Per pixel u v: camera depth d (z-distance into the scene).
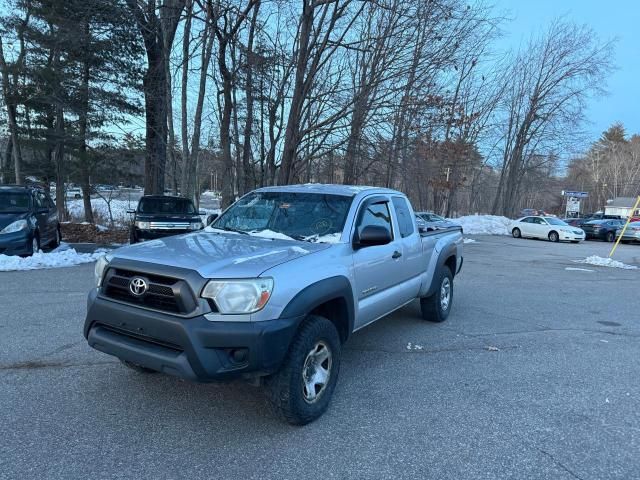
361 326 4.34
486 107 31.28
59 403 3.65
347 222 4.22
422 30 13.32
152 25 16.25
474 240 24.52
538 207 87.88
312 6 13.48
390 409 3.81
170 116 17.45
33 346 4.91
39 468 2.79
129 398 3.78
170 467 2.86
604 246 25.66
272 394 3.25
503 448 3.25
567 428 3.59
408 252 5.27
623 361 5.30
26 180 22.05
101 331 3.36
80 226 18.34
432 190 35.56
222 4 14.71
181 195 17.02
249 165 18.42
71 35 16.69
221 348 2.95
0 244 9.95
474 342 5.79
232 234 4.31
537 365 5.04
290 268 3.30
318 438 3.29
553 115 37.69
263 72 15.87
